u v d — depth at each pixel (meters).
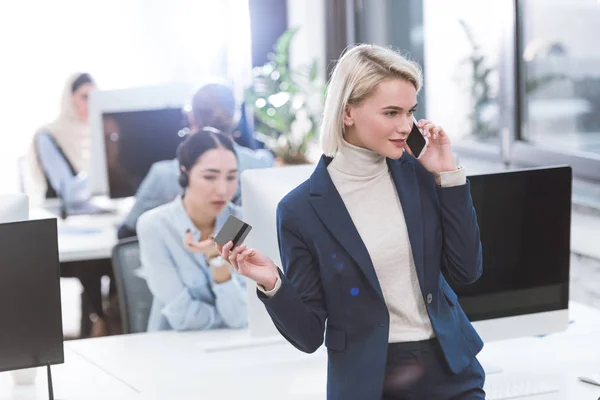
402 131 2.20
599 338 3.15
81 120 6.02
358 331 2.29
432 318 2.28
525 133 4.65
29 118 7.38
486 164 4.93
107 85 7.39
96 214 5.62
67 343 3.42
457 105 5.23
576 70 4.16
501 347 3.10
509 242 2.86
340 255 2.26
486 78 4.90
